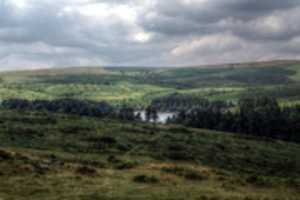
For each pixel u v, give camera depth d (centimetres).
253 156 7788
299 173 6494
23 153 4544
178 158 6244
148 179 3356
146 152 6456
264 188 3731
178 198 2662
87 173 3444
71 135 7725
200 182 3616
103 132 8725
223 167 5966
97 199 2500
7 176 2978
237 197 2884
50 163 3797
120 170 3972
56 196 2508
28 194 2528
